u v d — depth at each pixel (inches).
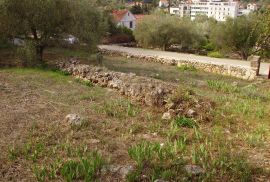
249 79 842.2
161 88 470.3
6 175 250.2
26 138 318.7
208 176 247.0
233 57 1274.6
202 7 4854.8
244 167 266.4
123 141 322.3
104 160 267.4
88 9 793.6
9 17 703.1
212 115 414.0
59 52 895.1
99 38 838.5
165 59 1055.0
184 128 368.8
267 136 356.8
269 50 936.3
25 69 665.0
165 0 5128.0
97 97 484.7
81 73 620.1
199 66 969.5
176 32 1413.6
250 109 453.7
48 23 719.7
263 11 546.3
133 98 484.4
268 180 254.4
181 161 271.6
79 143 311.1
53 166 257.0
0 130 335.9
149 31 1409.9
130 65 984.9
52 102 446.6
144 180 243.4
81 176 246.8
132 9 3376.0
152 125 370.3
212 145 319.3
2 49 834.8
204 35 1567.4
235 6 4466.0
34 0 708.0
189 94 469.7
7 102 435.5
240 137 348.5
